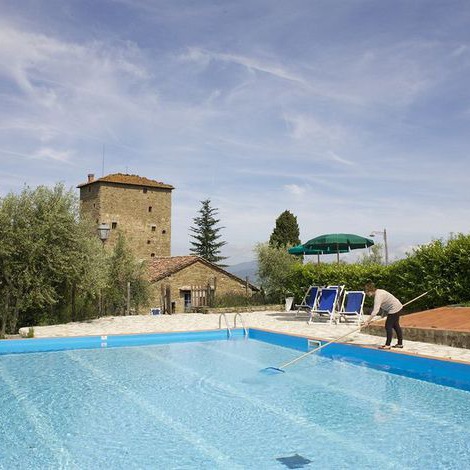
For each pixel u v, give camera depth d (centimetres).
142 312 3086
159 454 549
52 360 1161
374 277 2020
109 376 976
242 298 2697
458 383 886
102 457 540
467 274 1559
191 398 803
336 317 1766
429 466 507
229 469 504
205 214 7488
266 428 645
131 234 5256
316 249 2197
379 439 596
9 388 877
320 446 573
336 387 876
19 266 1582
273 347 1358
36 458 538
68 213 1705
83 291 1836
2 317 1609
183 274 3388
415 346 1134
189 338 1501
